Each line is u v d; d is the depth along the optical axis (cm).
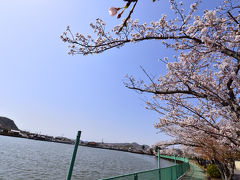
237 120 449
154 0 131
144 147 17338
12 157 3700
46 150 6769
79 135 301
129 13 97
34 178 2066
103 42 413
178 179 1205
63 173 2534
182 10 437
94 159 5356
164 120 706
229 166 904
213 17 329
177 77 497
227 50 341
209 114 538
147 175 638
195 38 371
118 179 440
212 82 526
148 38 383
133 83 461
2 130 15400
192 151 2283
